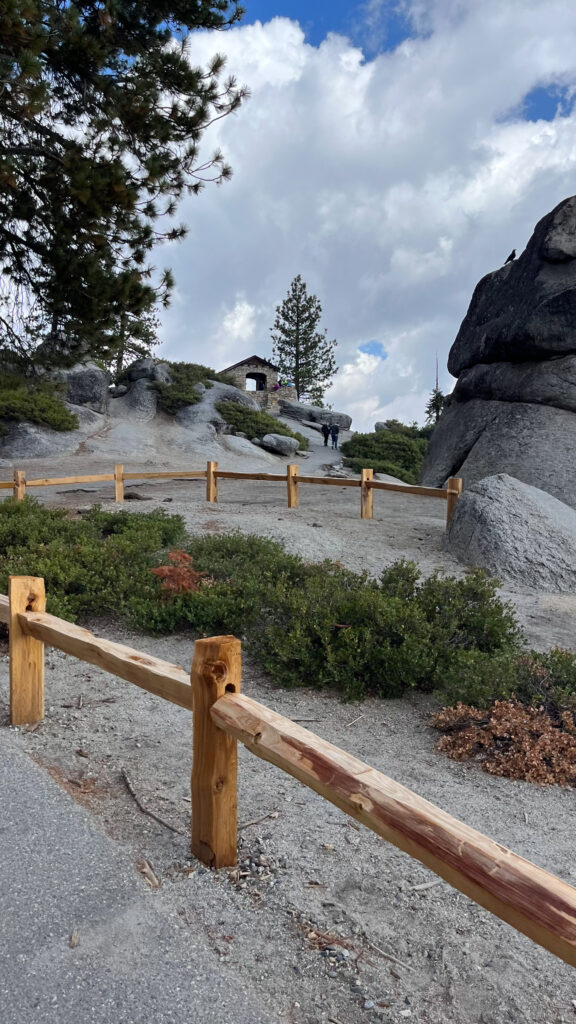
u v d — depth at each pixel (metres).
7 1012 1.71
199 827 2.52
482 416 16.73
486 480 10.29
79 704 4.29
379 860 2.72
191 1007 1.78
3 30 9.05
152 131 11.42
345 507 13.59
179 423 30.41
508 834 3.16
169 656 5.56
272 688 5.02
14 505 9.67
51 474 20.33
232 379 36.94
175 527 9.45
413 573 6.70
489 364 17.22
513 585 8.65
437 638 5.36
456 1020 1.89
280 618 5.71
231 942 2.09
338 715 4.61
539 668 4.80
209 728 2.48
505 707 4.24
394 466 28.06
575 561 8.91
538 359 15.85
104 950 1.97
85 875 2.33
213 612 6.00
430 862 1.81
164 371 32.78
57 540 7.82
